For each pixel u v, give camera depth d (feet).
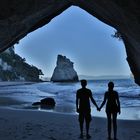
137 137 32.27
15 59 472.44
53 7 40.27
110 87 30.86
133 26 28.76
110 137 30.71
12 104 85.51
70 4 44.70
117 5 26.22
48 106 79.92
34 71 488.02
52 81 433.07
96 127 39.27
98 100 106.32
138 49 39.17
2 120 44.83
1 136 31.68
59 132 34.76
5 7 27.48
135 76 56.80
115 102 30.63
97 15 44.32
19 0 27.22
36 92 155.74
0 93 140.56
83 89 31.91
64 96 128.36
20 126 38.81
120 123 43.68
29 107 76.38
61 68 432.25
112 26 45.55
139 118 52.13
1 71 428.56
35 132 34.42
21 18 32.65
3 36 36.58
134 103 89.51
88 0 35.19
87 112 31.45
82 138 31.27
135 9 23.91
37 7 32.91
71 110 68.90
